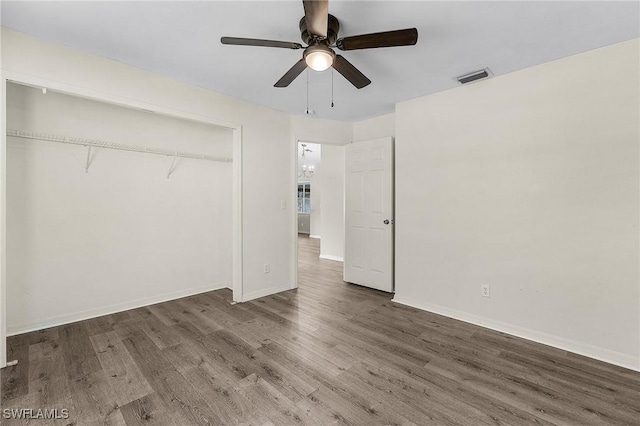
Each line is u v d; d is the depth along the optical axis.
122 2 1.70
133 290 3.17
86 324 2.73
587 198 2.21
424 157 3.16
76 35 2.06
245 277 3.41
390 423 1.54
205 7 1.74
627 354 2.06
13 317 2.50
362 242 3.99
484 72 2.53
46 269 2.64
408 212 3.31
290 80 2.16
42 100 2.61
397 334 2.57
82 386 1.82
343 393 1.78
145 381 1.87
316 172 9.34
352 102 3.38
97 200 2.93
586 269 2.22
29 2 1.70
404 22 1.85
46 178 2.64
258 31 2.00
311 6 1.38
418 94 3.11
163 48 2.23
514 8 1.71
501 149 2.62
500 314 2.64
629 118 2.05
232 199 3.69
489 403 1.69
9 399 1.69
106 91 2.39
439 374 1.97
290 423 1.53
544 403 1.69
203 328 2.67
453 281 2.94
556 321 2.35
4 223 1.98
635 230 2.04
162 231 3.39
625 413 1.61
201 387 1.82
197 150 3.68
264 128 3.55
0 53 1.95
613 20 1.82
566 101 2.29
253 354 2.22
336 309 3.17
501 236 2.62
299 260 5.94
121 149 3.06
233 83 2.88
